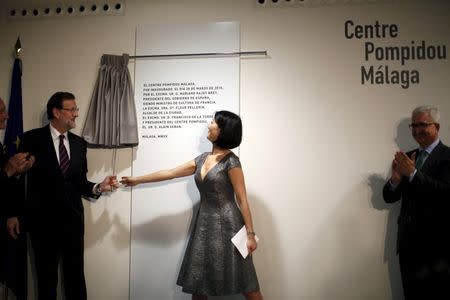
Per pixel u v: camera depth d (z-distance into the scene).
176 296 2.69
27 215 2.39
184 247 2.72
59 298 2.73
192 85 2.79
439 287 2.08
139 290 2.72
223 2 2.82
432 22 2.69
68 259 2.45
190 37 2.82
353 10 2.75
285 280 2.64
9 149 2.69
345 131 2.70
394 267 2.59
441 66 2.67
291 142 2.71
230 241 2.09
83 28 2.91
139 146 2.79
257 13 2.79
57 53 2.92
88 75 2.88
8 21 2.95
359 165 2.67
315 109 2.72
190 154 2.76
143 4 2.88
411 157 2.29
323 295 2.62
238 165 2.15
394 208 2.62
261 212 2.69
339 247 2.63
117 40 2.88
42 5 2.95
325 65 2.74
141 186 2.78
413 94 2.67
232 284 2.03
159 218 2.75
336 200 2.66
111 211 2.79
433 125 2.22
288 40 2.77
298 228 2.66
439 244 2.07
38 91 2.90
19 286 2.63
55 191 2.38
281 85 2.75
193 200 2.74
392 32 2.71
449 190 2.02
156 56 2.83
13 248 2.58
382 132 2.67
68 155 2.46
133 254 2.75
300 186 2.69
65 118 2.40
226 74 2.77
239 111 2.75
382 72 2.71
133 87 2.82
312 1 2.77
